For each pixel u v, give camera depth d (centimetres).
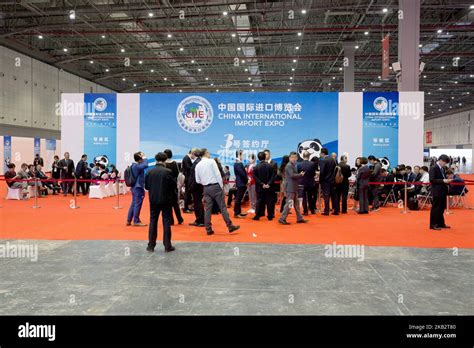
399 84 1414
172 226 872
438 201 827
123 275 500
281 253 620
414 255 607
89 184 1652
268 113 1532
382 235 770
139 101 1591
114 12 1789
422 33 2091
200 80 3481
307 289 448
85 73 3109
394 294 432
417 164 1478
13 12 1872
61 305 398
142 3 1767
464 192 1097
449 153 4056
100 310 385
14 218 979
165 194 619
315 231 812
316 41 2353
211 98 1555
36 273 508
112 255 604
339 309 389
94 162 1616
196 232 799
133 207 865
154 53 2578
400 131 1483
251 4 1772
